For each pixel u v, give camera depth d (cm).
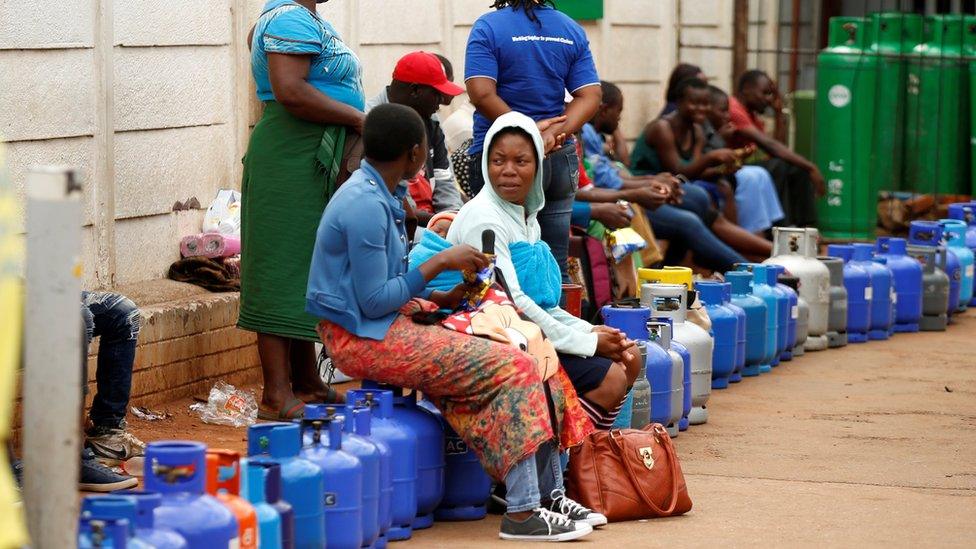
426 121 854
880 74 1612
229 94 948
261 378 912
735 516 662
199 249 901
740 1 1625
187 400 834
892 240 1238
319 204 769
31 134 768
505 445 598
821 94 1597
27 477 404
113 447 694
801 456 791
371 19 1097
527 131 661
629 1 1519
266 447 530
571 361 662
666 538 619
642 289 875
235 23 948
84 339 640
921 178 1709
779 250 1147
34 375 400
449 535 619
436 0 1191
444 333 608
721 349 970
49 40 775
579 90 836
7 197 325
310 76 764
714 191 1313
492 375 597
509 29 816
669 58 1600
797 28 1802
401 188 658
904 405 936
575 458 654
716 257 1220
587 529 616
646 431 671
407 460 601
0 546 311
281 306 772
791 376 1036
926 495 710
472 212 663
